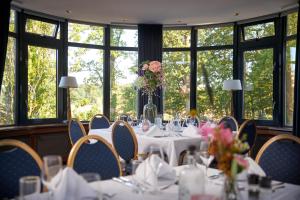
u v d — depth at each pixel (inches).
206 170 71.5
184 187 50.4
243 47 249.3
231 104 251.9
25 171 72.0
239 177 61.1
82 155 81.1
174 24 261.6
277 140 87.9
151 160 68.6
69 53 252.5
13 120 220.7
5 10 186.5
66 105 248.4
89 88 260.4
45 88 239.0
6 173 69.6
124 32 268.7
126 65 269.4
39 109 235.3
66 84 221.0
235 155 48.6
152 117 175.9
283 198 58.8
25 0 199.3
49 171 51.1
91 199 48.8
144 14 230.4
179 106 271.1
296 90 198.1
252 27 245.6
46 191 62.0
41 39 234.4
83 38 257.6
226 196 49.3
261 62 240.2
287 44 225.9
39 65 234.8
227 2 201.0
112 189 62.2
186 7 212.4
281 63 227.5
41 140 222.7
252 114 245.1
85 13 229.3
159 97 264.4
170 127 171.2
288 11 217.5
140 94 263.6
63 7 214.7
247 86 248.5
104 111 264.5
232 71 255.4
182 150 140.6
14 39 220.7
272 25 233.8
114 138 147.6
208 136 53.8
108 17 240.1
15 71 221.8
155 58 261.7
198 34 267.9
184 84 270.8
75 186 50.6
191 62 267.7
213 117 262.7
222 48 258.2
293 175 82.3
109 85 265.4
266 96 237.5
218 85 261.4
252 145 178.4
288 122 226.1
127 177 70.9
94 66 262.2
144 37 261.3
